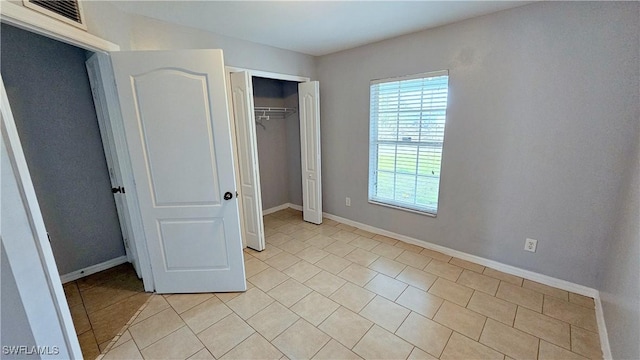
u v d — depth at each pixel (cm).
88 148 257
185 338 184
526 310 204
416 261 280
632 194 164
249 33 270
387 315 203
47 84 229
